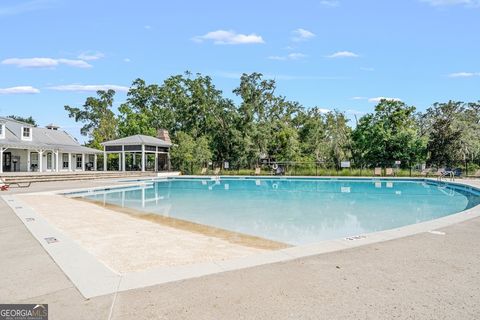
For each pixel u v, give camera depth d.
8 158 30.47
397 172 29.23
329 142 42.16
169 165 37.06
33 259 5.22
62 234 7.05
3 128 29.78
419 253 5.44
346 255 5.35
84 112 57.66
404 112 34.12
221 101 43.00
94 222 9.81
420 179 26.17
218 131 41.84
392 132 33.84
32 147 29.64
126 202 15.89
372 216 12.23
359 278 4.32
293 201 16.55
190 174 35.66
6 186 17.64
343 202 16.06
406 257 5.23
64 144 36.38
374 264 4.89
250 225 10.55
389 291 3.90
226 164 35.41
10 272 4.60
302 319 3.24
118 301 3.65
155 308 3.47
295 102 48.28
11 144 27.78
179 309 3.45
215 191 21.62
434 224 7.82
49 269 4.73
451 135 32.69
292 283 4.16
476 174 26.56
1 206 11.37
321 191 21.48
